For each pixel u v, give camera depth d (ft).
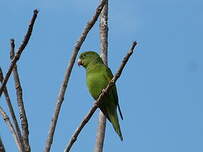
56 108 25.29
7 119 24.88
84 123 26.50
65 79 25.94
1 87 22.70
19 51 22.17
